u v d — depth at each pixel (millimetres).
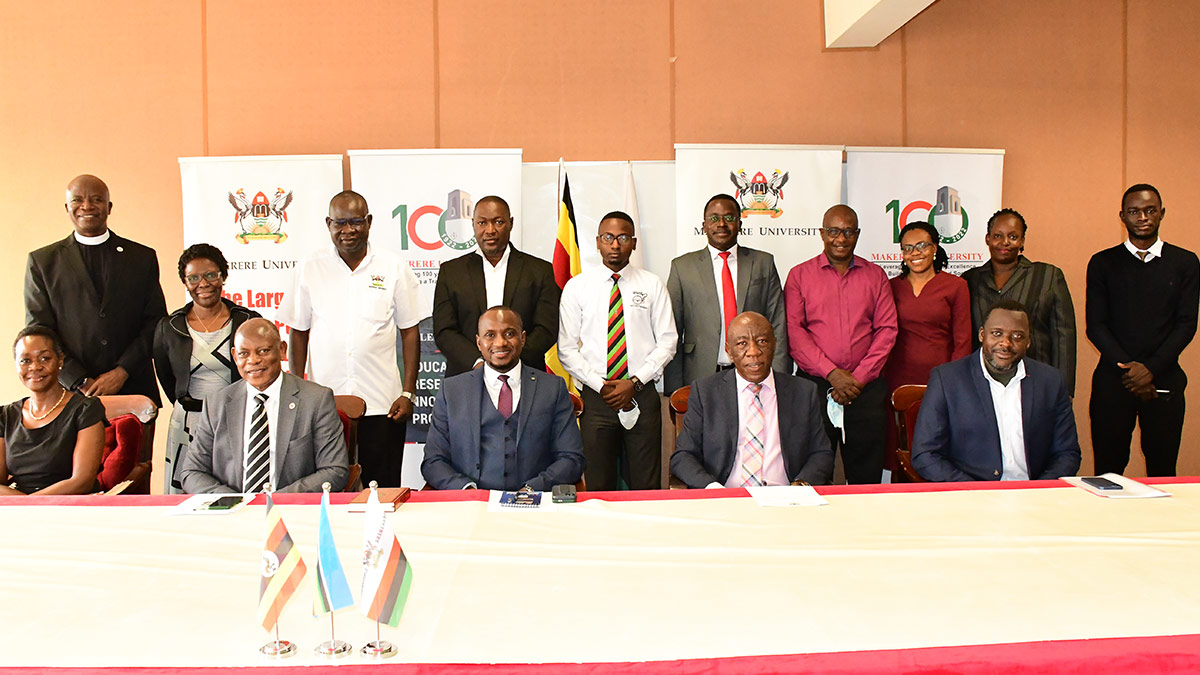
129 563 1630
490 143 4879
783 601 1386
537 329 3881
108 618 1345
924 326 4016
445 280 3979
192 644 1238
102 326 3830
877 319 3932
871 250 4770
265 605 1229
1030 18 5094
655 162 4844
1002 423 2900
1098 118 5160
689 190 4594
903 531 1807
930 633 1246
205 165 4523
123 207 4820
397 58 4859
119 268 3891
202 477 2604
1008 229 4164
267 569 1247
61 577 1546
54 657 1192
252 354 2629
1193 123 5219
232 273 4535
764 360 2771
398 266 3977
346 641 1249
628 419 3748
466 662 1164
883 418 3895
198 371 3404
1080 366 5195
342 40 4844
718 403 2881
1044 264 4215
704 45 4930
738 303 4086
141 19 4805
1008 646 1197
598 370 3871
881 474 4008
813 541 1732
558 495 2090
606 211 4801
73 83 4793
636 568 1565
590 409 3807
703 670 1138
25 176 4793
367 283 3891
